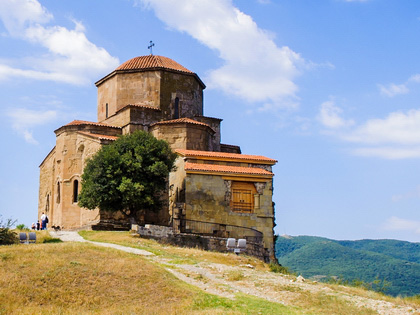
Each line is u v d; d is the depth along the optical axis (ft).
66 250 98.89
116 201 152.87
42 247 101.30
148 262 97.25
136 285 85.15
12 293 79.15
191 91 199.00
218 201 151.84
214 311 74.54
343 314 78.59
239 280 95.50
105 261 93.91
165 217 170.30
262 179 157.38
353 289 99.04
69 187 181.57
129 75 194.70
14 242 122.31
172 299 81.15
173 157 162.20
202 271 100.37
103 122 199.21
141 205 153.89
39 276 84.84
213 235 149.28
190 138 180.45
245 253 145.48
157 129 182.19
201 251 124.57
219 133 200.03
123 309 76.64
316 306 82.12
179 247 131.13
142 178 153.99
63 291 81.46
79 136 182.50
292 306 81.51
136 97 193.16
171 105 193.47
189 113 197.06
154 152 159.02
